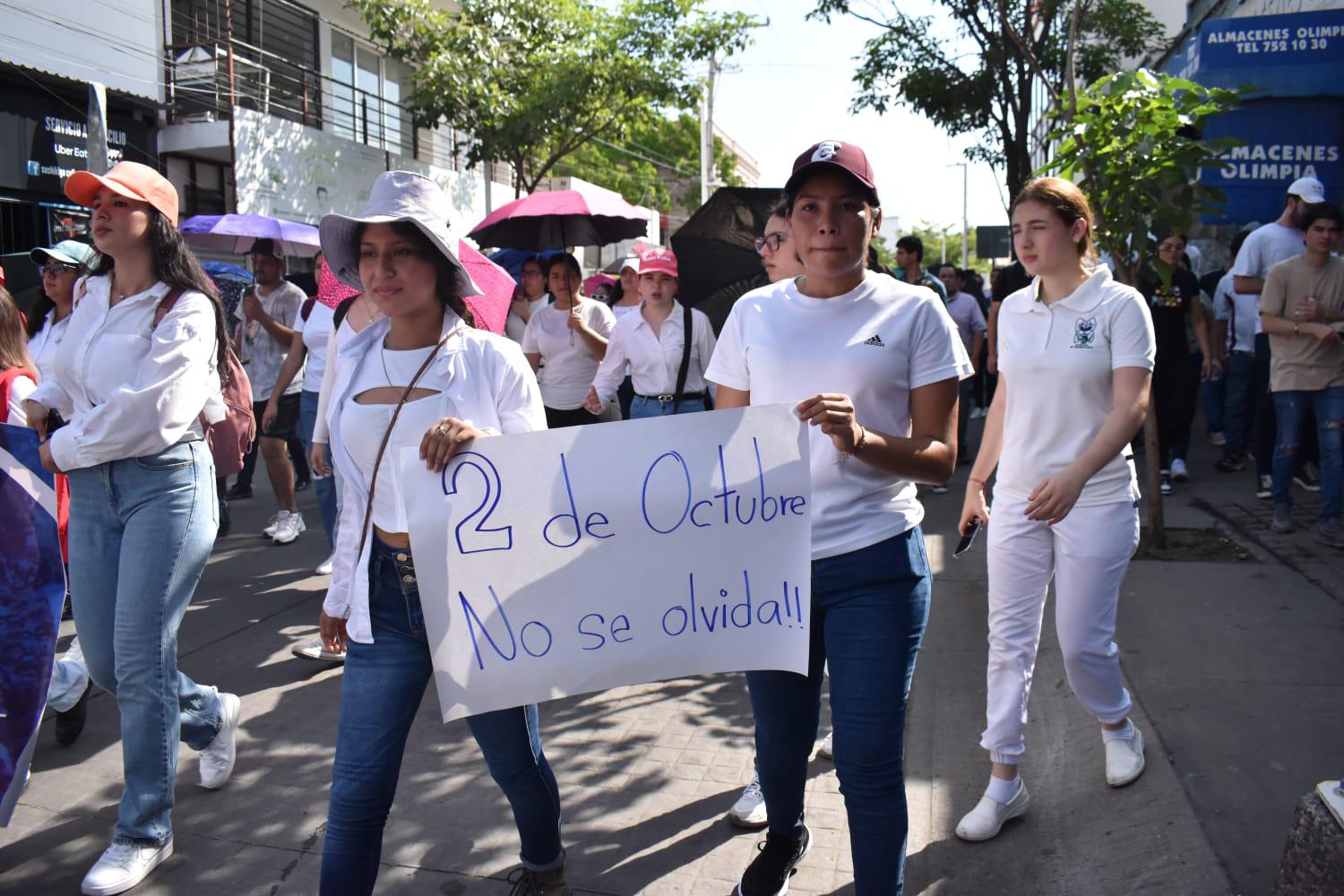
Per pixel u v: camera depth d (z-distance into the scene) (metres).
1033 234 3.01
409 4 17.45
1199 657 4.14
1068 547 3.04
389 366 2.41
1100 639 3.09
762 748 2.62
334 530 5.51
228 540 7.30
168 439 2.93
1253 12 11.41
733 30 18.45
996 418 3.22
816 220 2.29
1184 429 7.64
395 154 19.09
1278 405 5.98
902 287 2.39
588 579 2.33
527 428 2.47
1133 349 2.88
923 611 2.36
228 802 3.47
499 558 2.29
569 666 2.34
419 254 2.35
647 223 9.94
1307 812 2.18
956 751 3.68
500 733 2.49
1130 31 15.05
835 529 2.34
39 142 12.95
